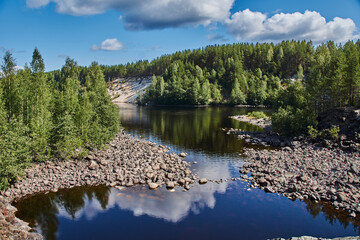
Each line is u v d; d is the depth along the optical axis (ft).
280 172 100.32
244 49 650.84
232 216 70.95
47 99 119.96
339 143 134.21
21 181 89.92
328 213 72.28
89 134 130.11
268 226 66.08
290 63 571.28
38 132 106.83
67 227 66.23
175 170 106.52
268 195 83.71
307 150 134.41
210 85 526.57
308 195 82.33
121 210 74.64
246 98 484.33
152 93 538.47
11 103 109.60
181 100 494.18
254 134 187.93
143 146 147.64
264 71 588.91
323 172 96.94
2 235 55.11
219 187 90.43
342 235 62.34
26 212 73.67
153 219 69.72
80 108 132.16
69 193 85.66
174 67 601.62
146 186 91.30
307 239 56.44
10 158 84.74
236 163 118.32
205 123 250.16
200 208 75.51
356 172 93.50
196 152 138.92
